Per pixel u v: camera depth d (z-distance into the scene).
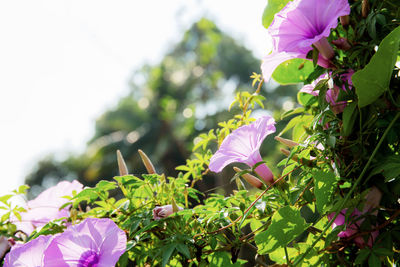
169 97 8.02
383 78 0.72
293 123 0.82
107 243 0.73
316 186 0.74
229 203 0.79
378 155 0.74
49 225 0.79
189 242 0.75
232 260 0.77
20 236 0.84
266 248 0.75
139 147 8.34
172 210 0.76
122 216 0.79
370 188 0.73
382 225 0.72
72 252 0.73
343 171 0.74
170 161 7.87
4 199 0.83
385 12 0.76
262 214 0.76
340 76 0.76
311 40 0.74
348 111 0.74
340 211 0.73
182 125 7.45
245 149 0.79
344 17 0.76
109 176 9.01
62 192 0.85
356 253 0.74
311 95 0.85
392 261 0.74
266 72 0.79
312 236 0.79
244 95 0.85
